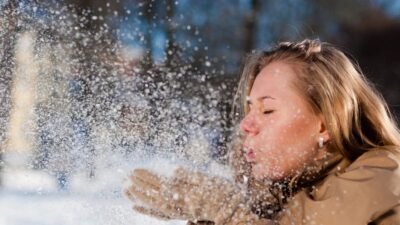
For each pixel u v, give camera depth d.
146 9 6.21
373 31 11.80
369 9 11.81
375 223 1.06
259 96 1.16
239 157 1.26
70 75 2.23
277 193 1.17
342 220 1.04
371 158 1.15
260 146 1.13
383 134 1.25
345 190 1.07
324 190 1.11
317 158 1.15
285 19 10.13
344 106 1.18
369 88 1.27
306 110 1.14
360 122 1.25
